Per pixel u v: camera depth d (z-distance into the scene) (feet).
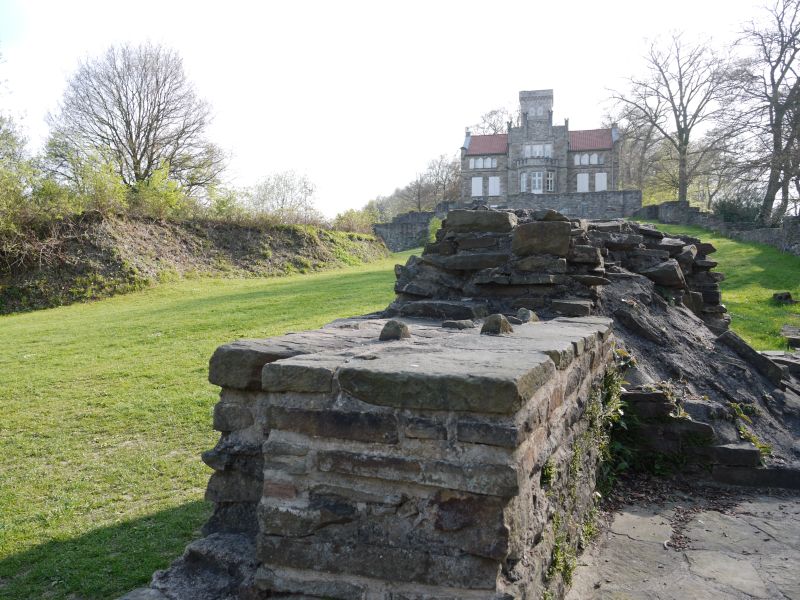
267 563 8.34
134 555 14.94
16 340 43.91
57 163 85.87
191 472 20.38
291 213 95.20
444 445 7.64
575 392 12.26
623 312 22.45
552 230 19.95
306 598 8.11
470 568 7.47
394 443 7.86
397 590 7.77
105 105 99.86
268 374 8.49
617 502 16.67
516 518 7.81
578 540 12.76
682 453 18.24
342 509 8.04
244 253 84.38
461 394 7.50
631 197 144.25
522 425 7.65
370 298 53.93
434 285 21.13
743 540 14.20
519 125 210.38
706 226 112.57
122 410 26.71
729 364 22.43
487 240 21.09
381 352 9.71
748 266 75.05
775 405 21.47
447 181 220.02
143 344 40.09
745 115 94.22
